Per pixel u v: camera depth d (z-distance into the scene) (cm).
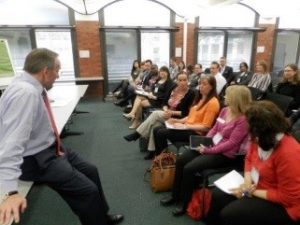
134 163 305
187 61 745
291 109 317
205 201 197
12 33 623
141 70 614
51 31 646
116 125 456
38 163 140
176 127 260
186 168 202
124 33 698
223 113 227
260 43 773
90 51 679
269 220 139
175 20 709
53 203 226
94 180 180
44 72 140
